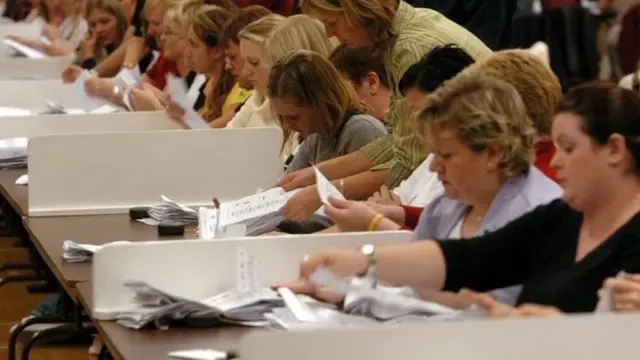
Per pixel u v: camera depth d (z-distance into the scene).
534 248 7.49
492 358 5.21
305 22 13.16
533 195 8.10
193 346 7.31
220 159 13.02
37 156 12.64
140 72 22.05
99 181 12.80
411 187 10.84
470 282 7.58
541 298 7.14
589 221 7.16
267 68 13.34
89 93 18.31
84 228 11.73
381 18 12.00
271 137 13.09
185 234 11.25
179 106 15.38
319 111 11.91
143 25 22.91
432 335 5.19
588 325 5.21
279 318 7.43
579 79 14.76
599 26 16.12
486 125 7.99
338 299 7.67
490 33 16.97
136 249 8.09
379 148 11.64
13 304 17.22
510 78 8.61
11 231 19.48
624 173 6.96
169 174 12.95
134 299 8.00
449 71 9.79
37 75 23.30
